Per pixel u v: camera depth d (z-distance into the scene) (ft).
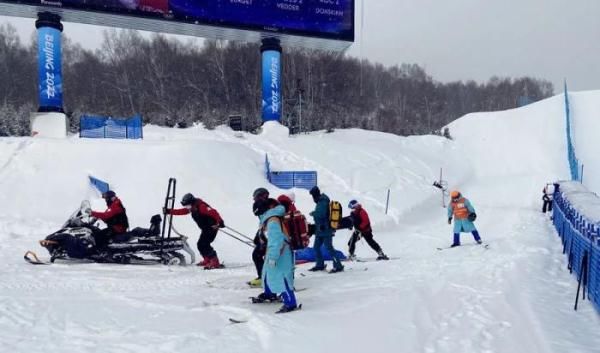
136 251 31.91
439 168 98.89
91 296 21.80
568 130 114.21
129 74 176.24
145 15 77.97
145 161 62.23
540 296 20.18
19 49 201.16
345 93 185.68
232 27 84.38
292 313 18.26
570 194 39.42
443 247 42.65
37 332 16.11
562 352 13.58
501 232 51.13
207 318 17.97
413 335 15.30
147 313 18.74
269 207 19.72
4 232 46.03
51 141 63.72
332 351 14.05
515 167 108.37
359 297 20.86
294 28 88.99
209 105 163.32
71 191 56.29
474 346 14.06
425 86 257.14
